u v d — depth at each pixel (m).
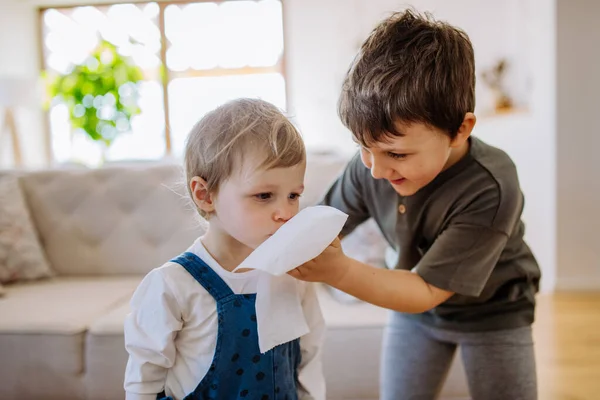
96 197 2.11
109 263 2.09
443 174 0.93
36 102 4.51
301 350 0.87
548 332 2.43
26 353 1.51
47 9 5.58
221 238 0.77
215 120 0.75
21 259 1.98
